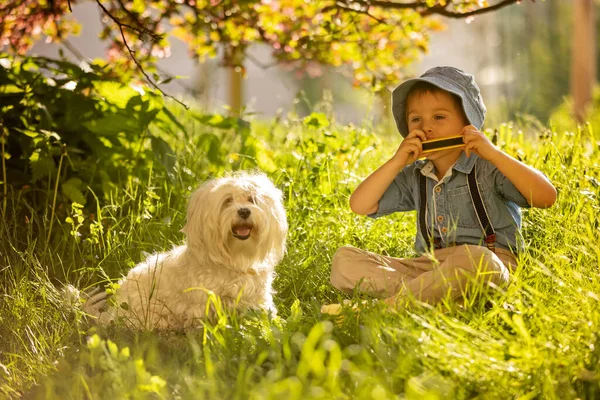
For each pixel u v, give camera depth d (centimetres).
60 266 606
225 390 382
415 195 538
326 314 461
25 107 731
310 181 711
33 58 756
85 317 507
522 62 2906
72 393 402
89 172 722
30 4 777
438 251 509
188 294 508
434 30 850
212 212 496
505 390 373
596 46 2912
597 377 377
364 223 665
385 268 516
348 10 746
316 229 655
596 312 426
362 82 877
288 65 886
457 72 524
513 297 469
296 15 824
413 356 392
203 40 855
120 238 639
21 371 457
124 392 376
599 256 482
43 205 688
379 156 830
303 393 361
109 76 763
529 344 386
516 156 698
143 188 711
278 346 429
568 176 634
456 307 454
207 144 815
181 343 477
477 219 515
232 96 2336
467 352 392
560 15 3133
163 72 788
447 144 505
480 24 3123
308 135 914
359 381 372
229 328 456
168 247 637
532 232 596
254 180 516
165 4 816
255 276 519
